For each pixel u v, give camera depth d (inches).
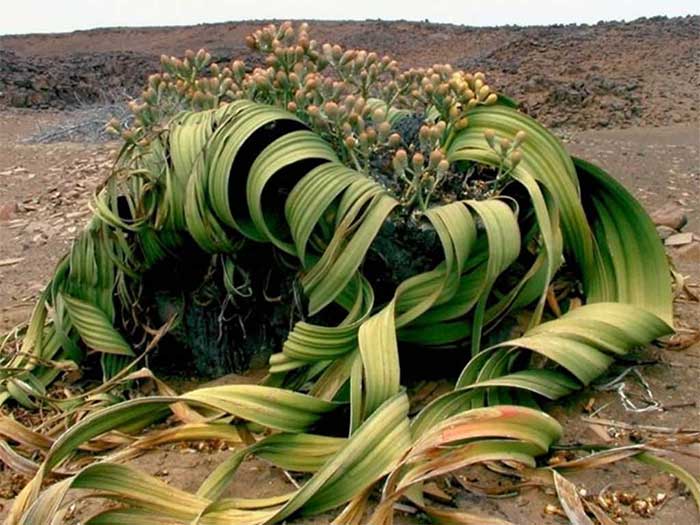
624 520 63.4
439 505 65.1
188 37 1186.0
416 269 82.5
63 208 197.5
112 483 63.3
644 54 573.0
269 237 81.4
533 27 925.8
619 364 85.3
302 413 70.7
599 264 87.8
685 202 182.5
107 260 96.6
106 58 687.7
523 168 84.3
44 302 99.9
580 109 407.2
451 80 88.0
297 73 90.0
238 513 62.7
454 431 62.4
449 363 85.4
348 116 84.5
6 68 559.8
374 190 78.7
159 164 92.1
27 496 62.4
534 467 67.2
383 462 63.3
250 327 92.7
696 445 72.5
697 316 97.8
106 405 84.0
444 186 87.6
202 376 96.1
